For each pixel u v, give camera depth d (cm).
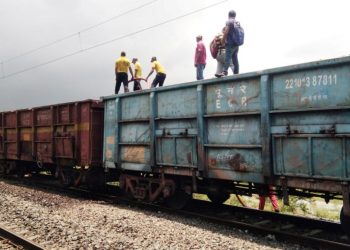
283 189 733
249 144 793
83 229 757
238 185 915
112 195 1327
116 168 1167
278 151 740
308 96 695
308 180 694
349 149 639
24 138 1697
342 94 648
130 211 1017
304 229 808
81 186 1489
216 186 912
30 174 1928
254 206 1289
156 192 1041
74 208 1059
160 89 997
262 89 756
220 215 970
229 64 994
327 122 671
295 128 710
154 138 1016
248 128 797
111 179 1348
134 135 1098
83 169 1338
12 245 705
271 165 749
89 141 1270
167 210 1009
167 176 1029
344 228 671
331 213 1202
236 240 723
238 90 814
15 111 1759
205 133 883
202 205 1095
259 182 774
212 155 867
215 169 861
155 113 1020
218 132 857
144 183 1102
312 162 686
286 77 729
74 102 1339
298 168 708
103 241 671
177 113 955
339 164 651
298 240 712
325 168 669
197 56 1216
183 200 1005
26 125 1670
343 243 706
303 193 782
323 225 827
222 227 840
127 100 1132
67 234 729
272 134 747
